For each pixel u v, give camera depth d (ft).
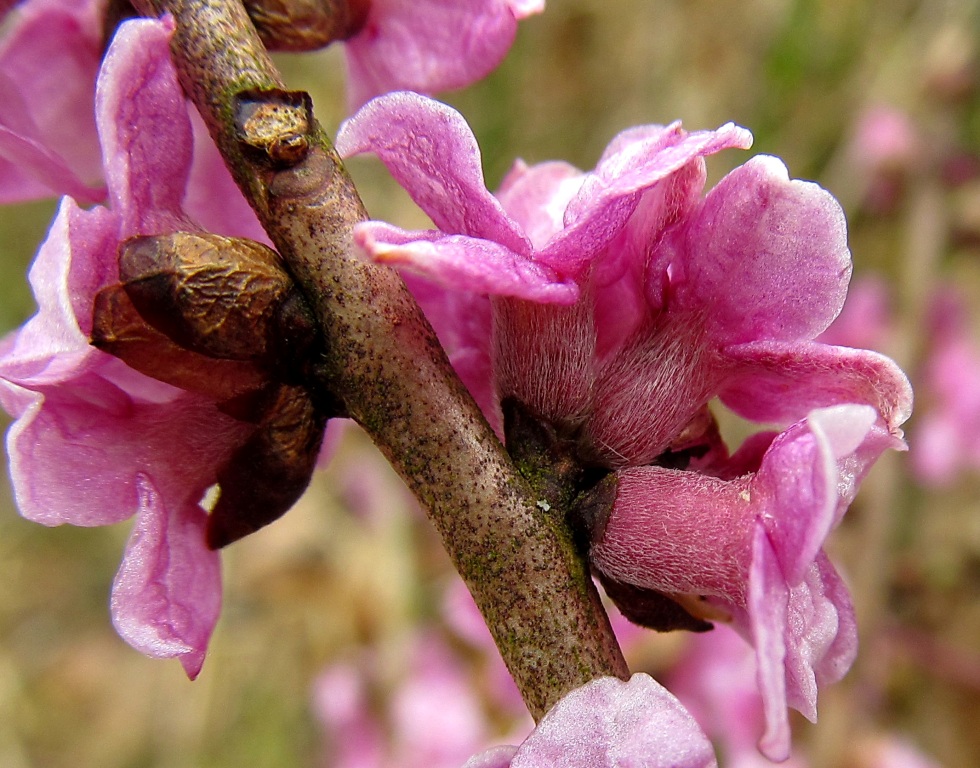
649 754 0.21
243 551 0.73
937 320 0.64
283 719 0.73
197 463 0.23
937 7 0.66
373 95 0.28
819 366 0.23
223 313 0.22
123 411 0.23
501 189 0.27
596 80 0.79
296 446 0.23
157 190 0.23
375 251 0.20
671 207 0.23
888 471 0.56
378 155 0.22
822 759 0.52
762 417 0.24
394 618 0.64
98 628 0.87
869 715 0.54
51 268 0.22
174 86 0.23
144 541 0.23
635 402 0.23
